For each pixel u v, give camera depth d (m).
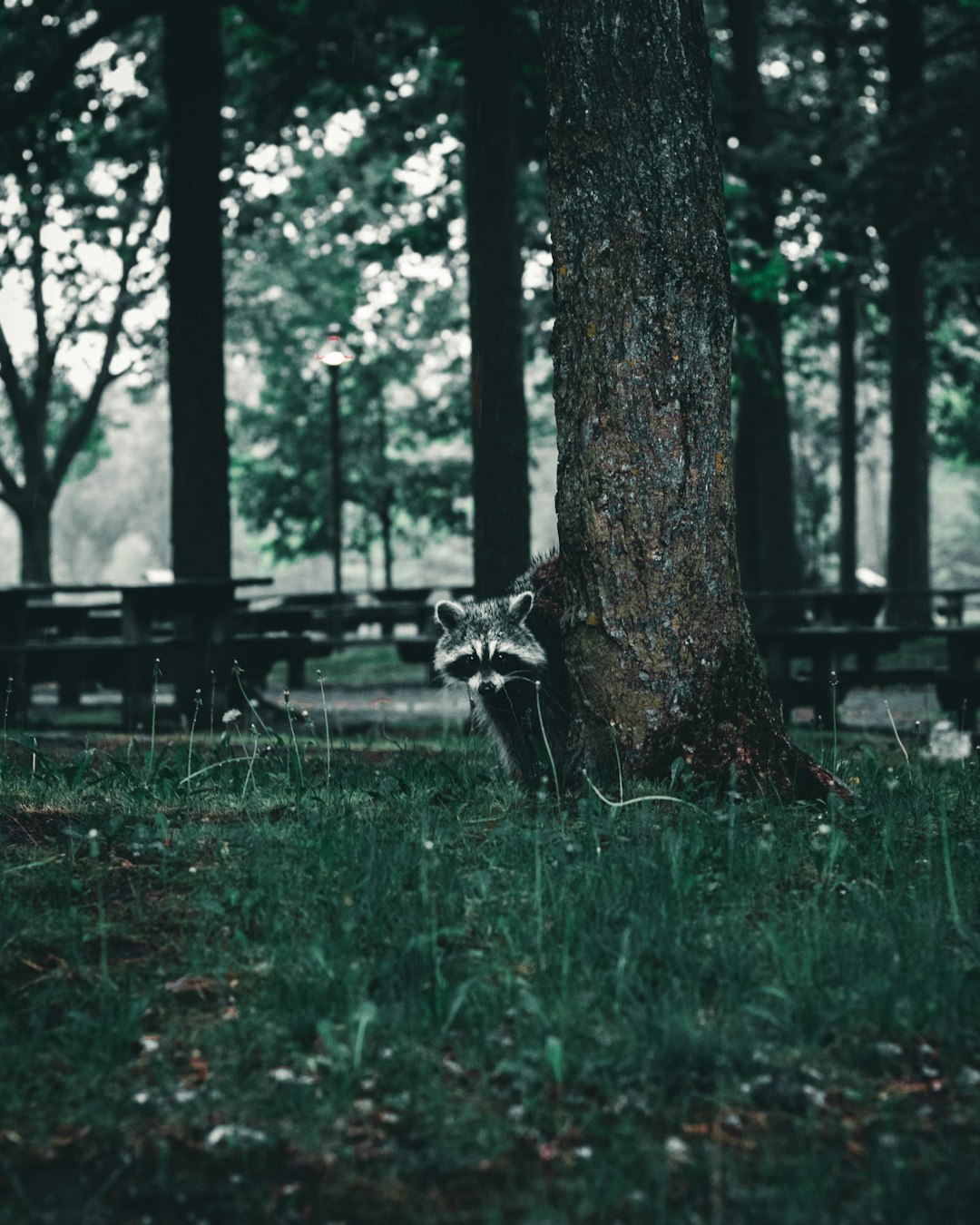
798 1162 3.02
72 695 15.84
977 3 23.78
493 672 7.15
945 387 32.22
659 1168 2.98
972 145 21.88
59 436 38.81
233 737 10.26
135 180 23.94
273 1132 3.17
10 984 3.88
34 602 27.75
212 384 15.81
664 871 4.47
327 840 4.73
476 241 12.96
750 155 21.78
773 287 18.41
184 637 14.57
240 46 20.12
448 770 6.43
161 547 82.31
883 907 4.36
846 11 27.91
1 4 18.80
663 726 5.84
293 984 3.80
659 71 5.88
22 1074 3.39
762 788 5.77
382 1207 2.92
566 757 6.11
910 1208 2.83
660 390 5.85
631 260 5.86
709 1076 3.41
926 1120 3.26
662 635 5.86
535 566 8.04
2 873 4.67
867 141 26.19
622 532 5.88
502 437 12.89
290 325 34.78
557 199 6.03
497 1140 3.13
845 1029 3.62
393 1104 3.29
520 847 4.96
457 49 16.92
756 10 26.31
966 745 6.51
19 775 6.68
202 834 5.25
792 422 37.75
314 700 18.02
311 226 33.53
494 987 3.72
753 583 25.50
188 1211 2.91
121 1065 3.43
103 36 16.45
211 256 15.88
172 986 3.86
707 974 3.89
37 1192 2.97
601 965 3.93
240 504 37.28
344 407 36.00
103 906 4.48
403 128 22.83
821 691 13.03
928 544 27.11
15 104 16.83
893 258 24.03
